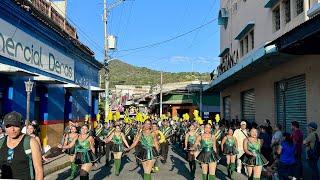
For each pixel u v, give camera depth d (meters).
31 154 4.91
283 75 17.05
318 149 11.35
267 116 19.50
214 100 46.25
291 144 10.62
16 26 15.99
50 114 21.09
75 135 12.88
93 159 10.91
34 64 18.08
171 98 48.50
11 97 15.81
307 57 14.45
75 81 26.16
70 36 23.48
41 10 19.61
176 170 16.06
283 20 17.17
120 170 15.91
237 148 14.00
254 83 22.09
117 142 14.52
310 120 14.27
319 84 13.59
